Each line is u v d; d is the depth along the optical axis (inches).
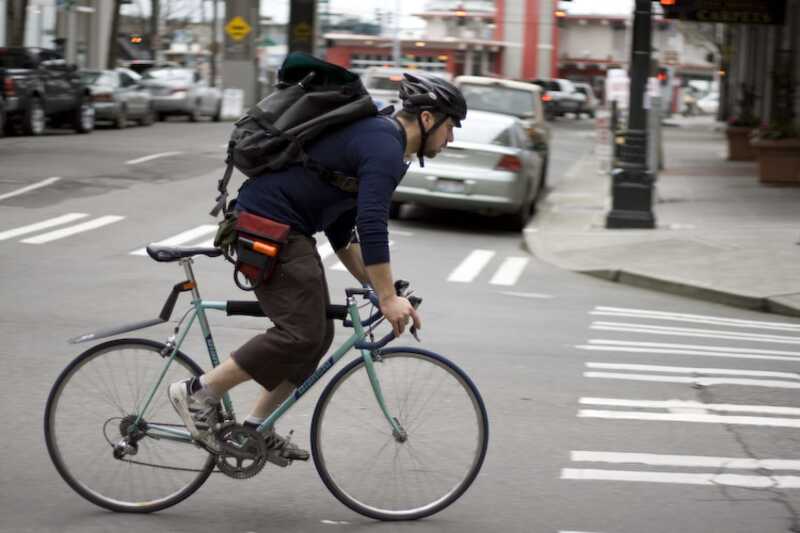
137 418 218.2
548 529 216.2
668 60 2891.2
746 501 235.0
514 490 238.2
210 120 1919.3
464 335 410.9
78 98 1354.6
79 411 219.0
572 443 273.7
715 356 389.1
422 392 219.3
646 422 294.8
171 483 219.0
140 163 1035.9
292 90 210.2
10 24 1577.3
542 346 394.6
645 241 673.6
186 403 209.5
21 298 446.6
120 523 213.3
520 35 3821.4
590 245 673.0
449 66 3759.8
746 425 294.7
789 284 549.3
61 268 528.7
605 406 310.8
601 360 374.0
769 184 1066.7
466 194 758.5
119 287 481.1
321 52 2284.7
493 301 500.4
